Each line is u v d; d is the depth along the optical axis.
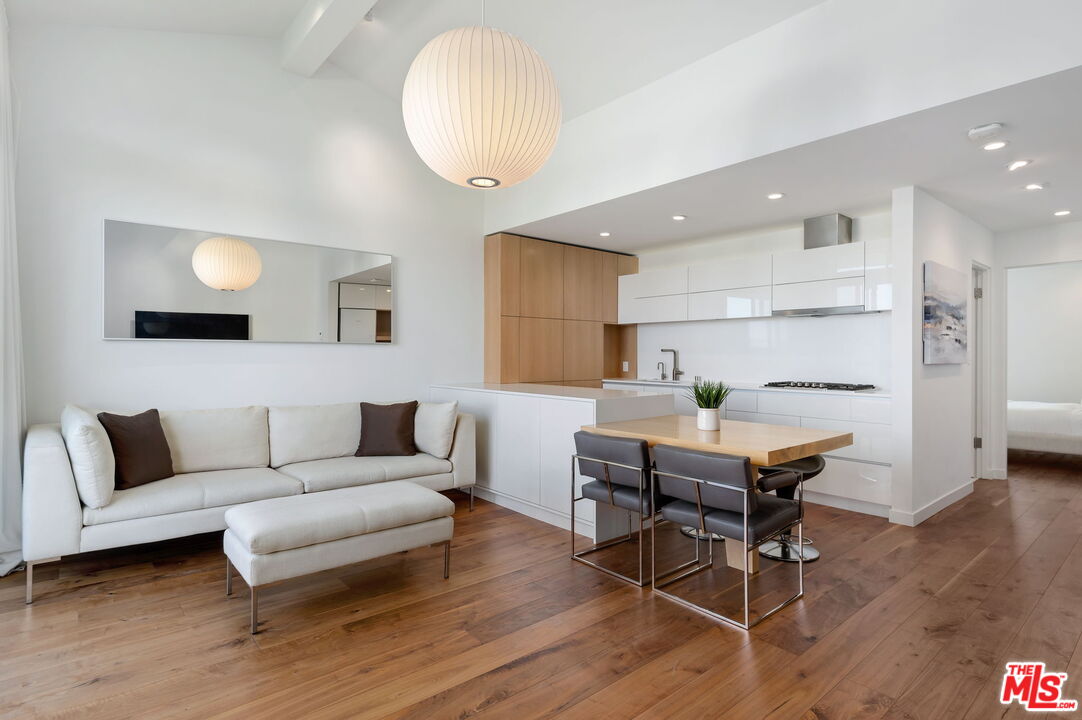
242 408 3.71
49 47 3.31
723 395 3.08
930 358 3.87
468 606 2.54
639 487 2.74
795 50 3.04
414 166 4.91
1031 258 4.96
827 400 4.21
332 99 4.43
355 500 2.70
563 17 3.39
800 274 4.73
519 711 1.79
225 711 1.79
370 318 4.59
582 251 5.95
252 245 4.00
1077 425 5.68
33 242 3.21
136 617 2.43
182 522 2.94
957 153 3.13
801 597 2.62
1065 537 3.49
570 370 5.79
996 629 2.31
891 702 1.83
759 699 1.84
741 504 2.33
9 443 2.86
